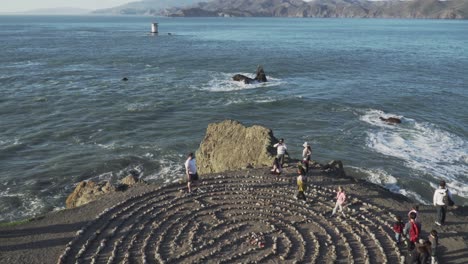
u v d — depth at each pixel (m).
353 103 61.22
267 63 101.56
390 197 25.89
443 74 86.12
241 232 21.02
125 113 57.06
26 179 37.25
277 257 18.91
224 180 27.08
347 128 50.28
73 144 46.00
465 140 45.72
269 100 63.47
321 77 83.69
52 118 54.72
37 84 75.31
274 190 25.53
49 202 33.44
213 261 18.55
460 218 22.75
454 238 20.39
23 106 60.16
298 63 101.75
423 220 22.33
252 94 68.19
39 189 35.53
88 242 19.61
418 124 51.12
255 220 22.19
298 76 84.94
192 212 22.88
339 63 102.50
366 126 50.84
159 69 93.50
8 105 60.44
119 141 46.81
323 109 58.62
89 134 49.00
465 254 19.03
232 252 19.25
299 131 49.72
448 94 66.69
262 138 32.66
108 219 21.86
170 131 50.19
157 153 43.31
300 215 22.61
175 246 19.62
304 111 58.00
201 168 36.12
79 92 69.19
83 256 18.75
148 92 69.44
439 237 20.53
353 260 18.61
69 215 22.48
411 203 24.78
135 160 41.50
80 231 20.59
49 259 18.52
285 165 29.48
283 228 21.38
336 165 30.45
